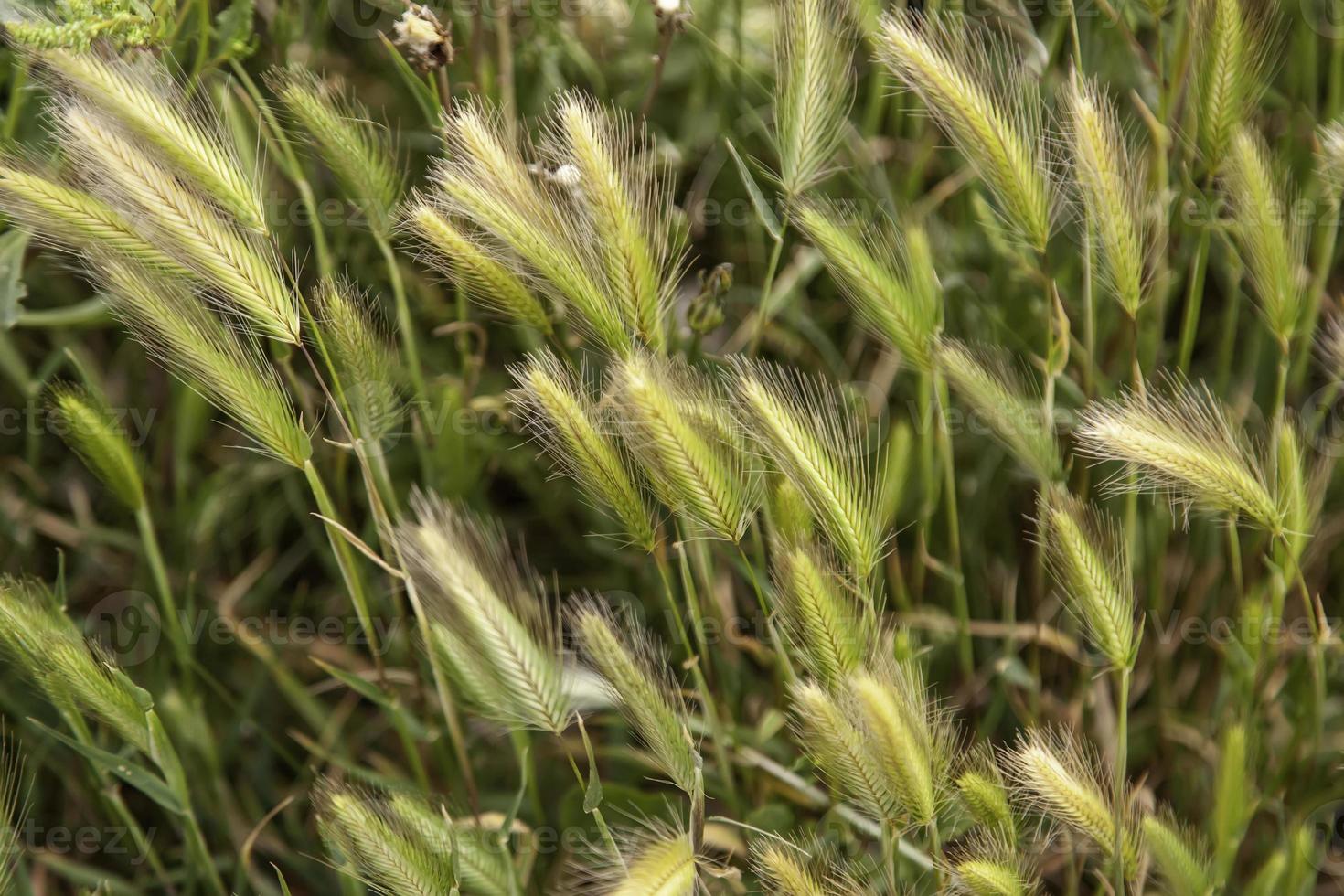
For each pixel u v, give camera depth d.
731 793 1.28
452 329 1.32
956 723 1.35
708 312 1.27
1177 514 1.33
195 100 1.29
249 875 1.32
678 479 1.20
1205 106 1.25
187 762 1.35
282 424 1.21
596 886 1.18
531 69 1.37
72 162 1.22
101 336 1.40
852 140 1.36
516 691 1.20
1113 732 1.33
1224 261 1.38
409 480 1.40
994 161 1.23
